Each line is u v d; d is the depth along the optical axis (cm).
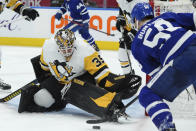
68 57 536
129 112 570
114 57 1181
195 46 385
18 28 1394
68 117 540
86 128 486
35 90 561
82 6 934
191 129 479
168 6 593
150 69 420
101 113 502
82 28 965
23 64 1059
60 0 1440
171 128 376
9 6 705
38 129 481
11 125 498
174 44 390
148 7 452
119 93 505
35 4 1457
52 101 561
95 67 536
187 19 422
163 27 404
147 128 486
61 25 1348
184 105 534
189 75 388
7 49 1329
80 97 527
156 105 387
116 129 481
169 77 389
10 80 833
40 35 1377
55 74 551
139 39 412
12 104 610
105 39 1315
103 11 1302
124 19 695
